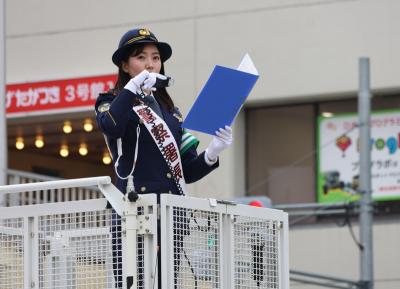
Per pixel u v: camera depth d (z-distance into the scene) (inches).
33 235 523.5
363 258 1195.3
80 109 1517.0
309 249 1438.2
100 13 1531.7
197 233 517.7
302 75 1438.2
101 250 507.8
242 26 1464.1
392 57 1408.7
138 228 496.1
